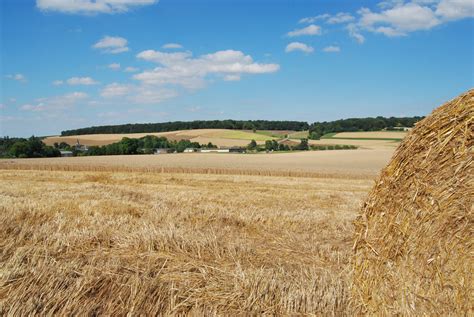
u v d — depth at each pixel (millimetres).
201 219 11125
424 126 5176
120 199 14219
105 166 46156
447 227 4934
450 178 4949
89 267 6363
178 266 6770
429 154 5082
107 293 5766
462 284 4910
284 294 5680
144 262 7016
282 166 50469
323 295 5645
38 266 6262
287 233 9984
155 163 53500
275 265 7324
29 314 4953
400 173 5297
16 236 8133
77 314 5133
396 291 5180
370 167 50312
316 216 12008
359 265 5590
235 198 17078
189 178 30875
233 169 43625
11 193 15586
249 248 8109
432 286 4977
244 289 5781
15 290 5516
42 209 10914
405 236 5156
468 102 4918
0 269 6074
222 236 9195
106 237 8289
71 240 7996
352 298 5594
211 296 5688
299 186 26281
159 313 5344
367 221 5543
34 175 29859
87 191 16734
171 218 10820
